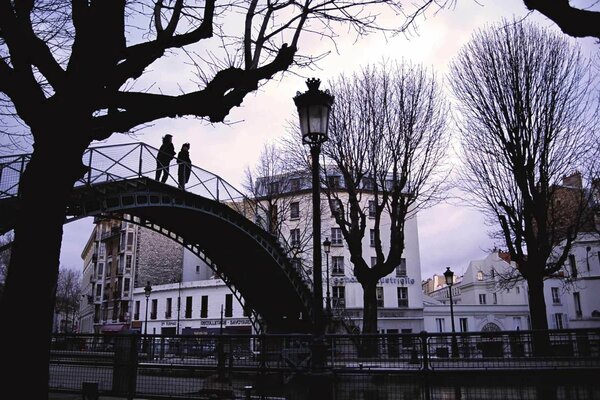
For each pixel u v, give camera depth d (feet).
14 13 16.21
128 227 187.42
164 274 186.39
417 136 73.61
